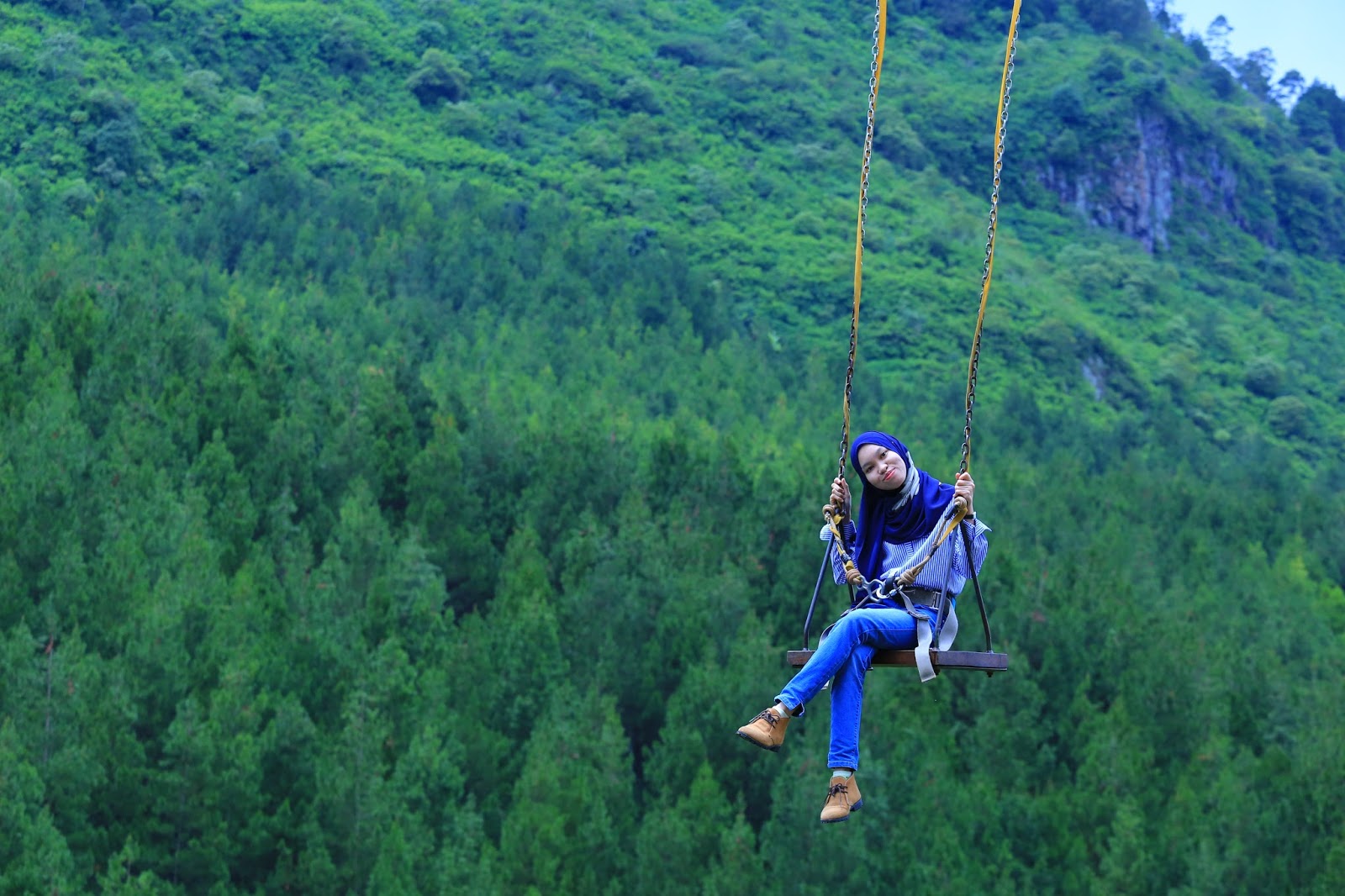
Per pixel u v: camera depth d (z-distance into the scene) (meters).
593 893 39.00
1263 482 125.12
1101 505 93.25
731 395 107.75
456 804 41.09
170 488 52.81
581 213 183.88
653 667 51.38
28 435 51.75
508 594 53.78
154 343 66.75
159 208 149.75
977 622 56.91
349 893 38.22
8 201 125.25
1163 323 199.75
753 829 45.84
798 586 58.06
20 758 36.69
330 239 120.94
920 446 103.81
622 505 60.75
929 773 44.41
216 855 37.34
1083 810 45.84
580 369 105.81
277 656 43.78
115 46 186.50
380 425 64.94
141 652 40.84
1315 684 60.56
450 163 190.38
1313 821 43.31
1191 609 69.94
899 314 171.00
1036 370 167.25
